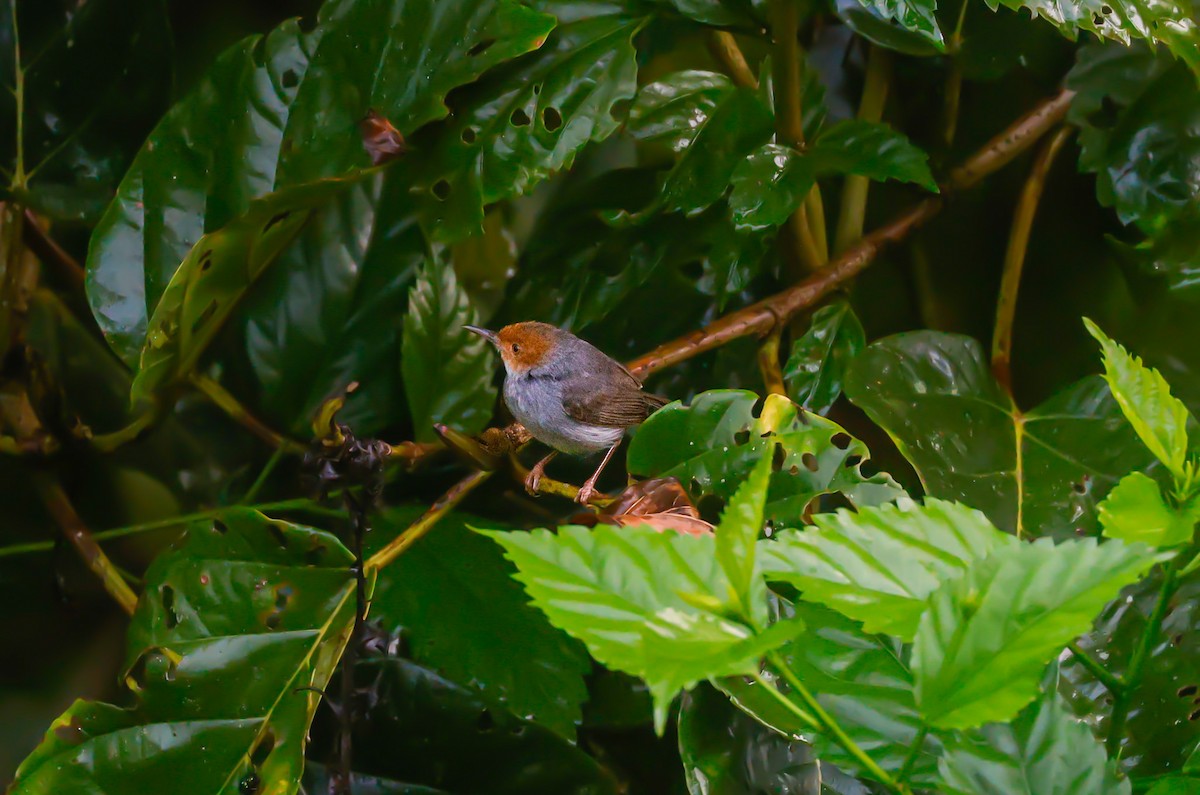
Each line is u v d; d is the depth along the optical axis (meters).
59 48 6.42
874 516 2.86
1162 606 3.04
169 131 5.73
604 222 6.84
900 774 2.54
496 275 7.44
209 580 5.09
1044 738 2.87
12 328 5.92
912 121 7.15
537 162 5.55
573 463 7.35
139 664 5.35
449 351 6.11
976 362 6.09
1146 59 6.49
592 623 2.38
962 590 2.52
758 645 2.23
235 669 4.96
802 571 2.79
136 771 4.73
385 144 5.57
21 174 6.39
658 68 7.27
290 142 5.69
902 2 5.04
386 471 5.96
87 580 6.27
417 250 6.48
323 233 6.39
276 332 6.34
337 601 5.11
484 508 6.18
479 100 5.68
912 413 5.82
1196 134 6.45
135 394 5.44
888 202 7.25
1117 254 6.89
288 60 5.70
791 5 5.91
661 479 4.93
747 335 6.36
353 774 5.59
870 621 2.71
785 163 5.89
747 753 4.62
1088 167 6.60
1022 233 6.56
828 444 4.99
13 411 5.83
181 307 5.29
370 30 5.64
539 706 5.28
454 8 5.53
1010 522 5.60
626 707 5.79
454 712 5.61
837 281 6.36
